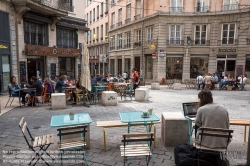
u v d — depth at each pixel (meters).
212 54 23.92
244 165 3.93
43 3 14.95
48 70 17.05
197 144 3.70
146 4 26.05
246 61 22.70
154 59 24.67
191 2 23.80
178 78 24.81
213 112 3.60
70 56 18.84
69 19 19.00
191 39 24.14
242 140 5.33
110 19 35.69
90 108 9.55
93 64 44.91
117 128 6.41
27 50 14.71
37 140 4.34
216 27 23.53
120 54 32.50
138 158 4.34
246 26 22.14
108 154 4.58
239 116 8.02
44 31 16.89
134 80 13.83
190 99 12.34
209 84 17.75
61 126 4.27
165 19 23.69
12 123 7.02
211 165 3.65
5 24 13.02
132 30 28.95
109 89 13.17
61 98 9.44
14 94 9.95
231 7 22.92
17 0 13.31
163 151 4.70
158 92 16.27
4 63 13.15
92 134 5.88
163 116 5.15
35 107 9.82
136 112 5.36
